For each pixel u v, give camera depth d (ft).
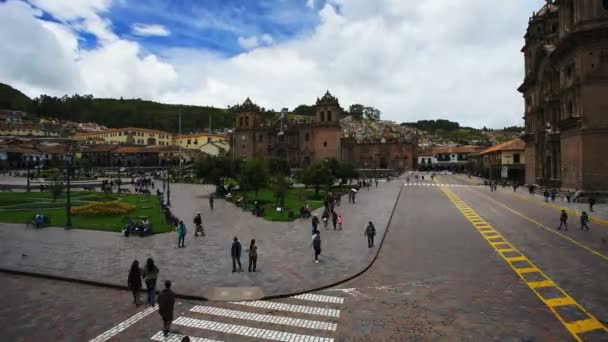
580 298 43.32
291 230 85.97
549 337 33.99
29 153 348.79
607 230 84.94
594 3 137.90
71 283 49.37
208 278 49.96
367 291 46.32
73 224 92.27
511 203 140.46
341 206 132.26
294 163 331.16
